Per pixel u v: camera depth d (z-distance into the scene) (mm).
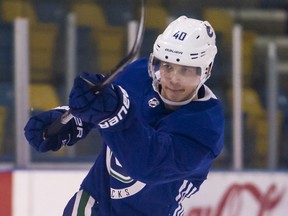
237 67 17656
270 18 23016
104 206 9344
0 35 17047
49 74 17266
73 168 17047
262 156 18203
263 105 18375
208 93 8352
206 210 17750
